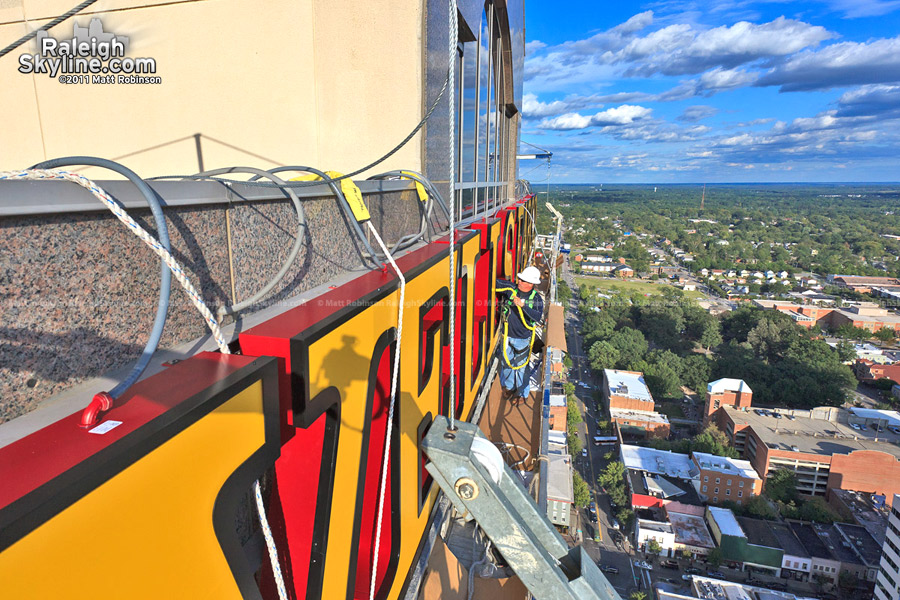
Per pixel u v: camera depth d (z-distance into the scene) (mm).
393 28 3758
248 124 4121
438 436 1666
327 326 1435
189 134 4219
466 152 5637
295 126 4016
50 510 642
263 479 1579
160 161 4305
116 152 4414
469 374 4340
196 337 1409
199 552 982
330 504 1580
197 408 911
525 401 6316
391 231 3117
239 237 1597
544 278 14570
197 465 942
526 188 16469
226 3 4012
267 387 1153
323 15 3855
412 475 2660
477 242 4500
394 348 2229
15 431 852
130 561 803
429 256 2904
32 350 955
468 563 3666
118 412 870
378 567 2398
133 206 1136
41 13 4281
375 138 3908
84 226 1045
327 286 2172
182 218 1337
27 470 676
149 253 1233
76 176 832
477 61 6004
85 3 1237
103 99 4340
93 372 1098
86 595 724
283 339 1256
